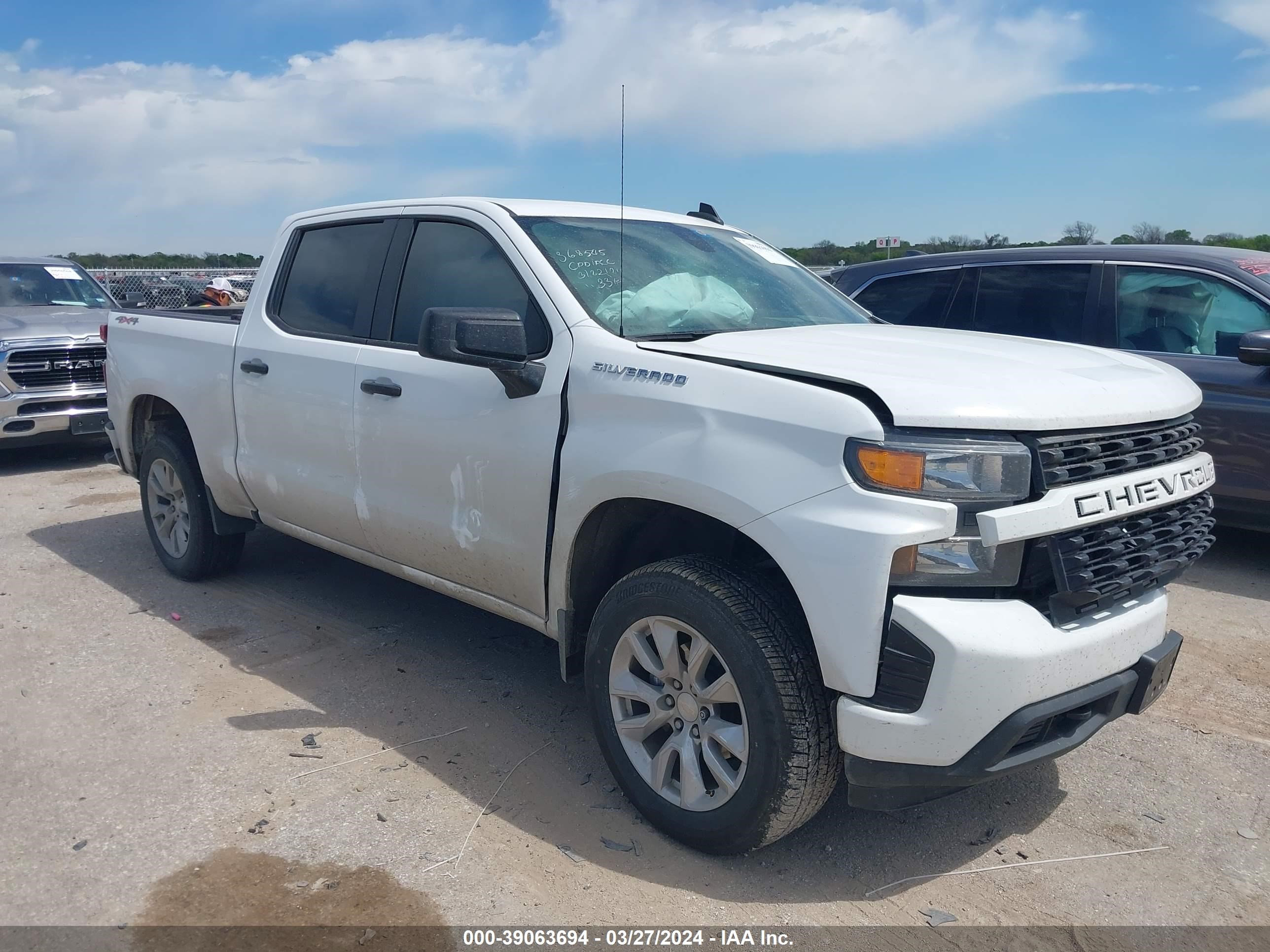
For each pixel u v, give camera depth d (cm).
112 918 259
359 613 487
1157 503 276
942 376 263
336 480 406
